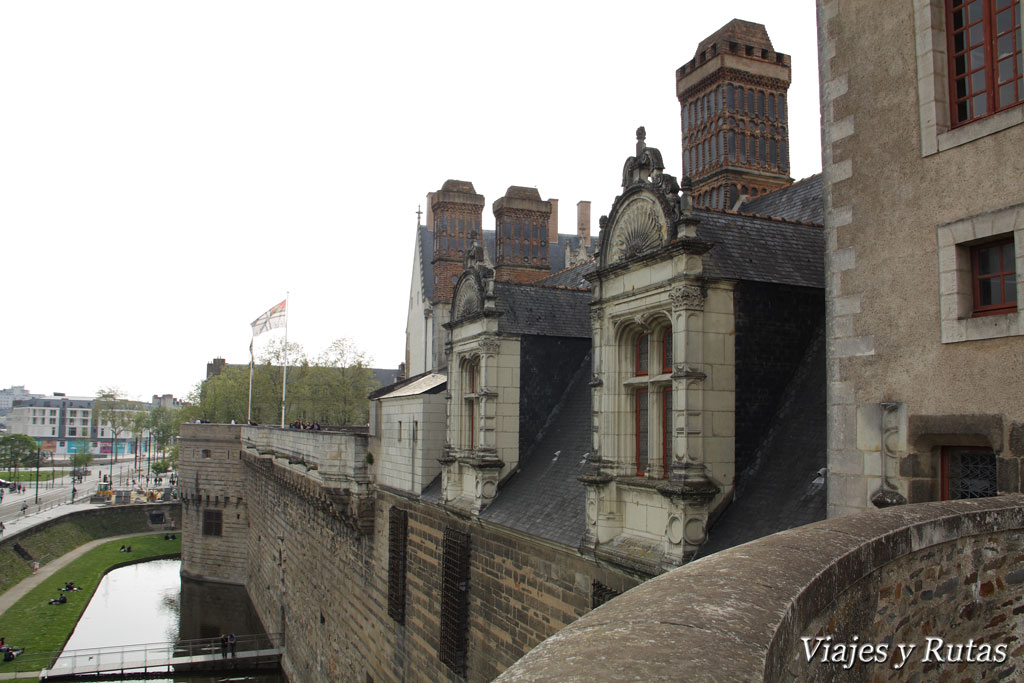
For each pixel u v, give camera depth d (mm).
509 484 21891
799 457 13352
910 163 10375
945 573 7332
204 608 63500
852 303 11172
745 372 14344
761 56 26359
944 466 10125
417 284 54781
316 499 39156
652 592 5004
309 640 42500
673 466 13789
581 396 22109
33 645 51562
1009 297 9383
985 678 7785
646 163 15539
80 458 176250
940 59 10180
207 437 73125
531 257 39281
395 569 28984
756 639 4074
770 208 21469
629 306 15461
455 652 22672
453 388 24484
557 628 17594
